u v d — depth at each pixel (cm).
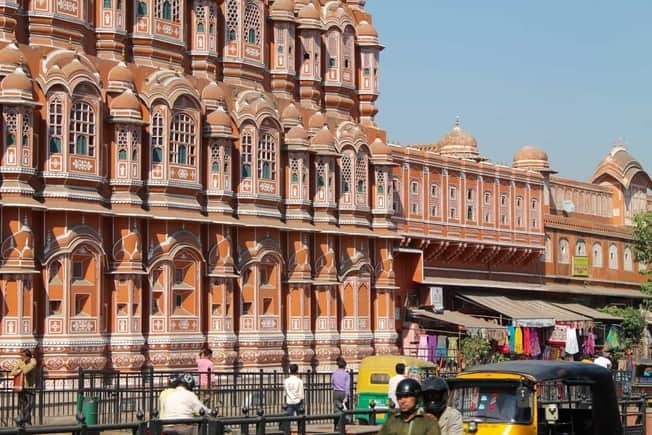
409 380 2105
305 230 6631
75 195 5419
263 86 6869
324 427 4259
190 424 2642
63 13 5688
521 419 2889
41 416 4188
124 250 5644
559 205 9662
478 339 7419
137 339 5638
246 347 6244
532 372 2958
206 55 6406
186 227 5919
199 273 5988
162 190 5822
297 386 4178
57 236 5384
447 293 8119
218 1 6600
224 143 6169
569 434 2997
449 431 2292
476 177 8425
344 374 4572
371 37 7738
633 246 9812
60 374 5300
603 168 10619
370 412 3156
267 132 6469
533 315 8288
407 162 7719
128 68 5822
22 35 5622
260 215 6362
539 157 9331
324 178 6856
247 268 6303
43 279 5334
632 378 5209
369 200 7275
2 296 5200
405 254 7700
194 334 5925
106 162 5641
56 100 5400
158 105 5831
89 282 5475
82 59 5528
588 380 3056
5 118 5244
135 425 2475
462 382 2994
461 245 8150
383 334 7238
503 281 8712
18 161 5234
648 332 9906
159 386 4825
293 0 7188
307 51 7225
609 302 10094
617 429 3112
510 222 8775
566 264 9494
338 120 7219
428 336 7562
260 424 2778
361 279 7075
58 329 5347
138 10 6084
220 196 6128
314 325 6781
